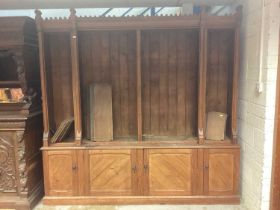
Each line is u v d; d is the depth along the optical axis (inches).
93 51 128.0
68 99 130.7
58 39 126.8
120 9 156.3
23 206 117.6
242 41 119.6
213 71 127.5
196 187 121.9
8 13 155.3
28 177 119.2
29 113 117.6
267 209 104.0
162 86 129.5
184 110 130.8
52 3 125.3
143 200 122.6
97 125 123.6
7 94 121.9
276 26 95.0
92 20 113.8
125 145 121.1
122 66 128.6
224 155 120.0
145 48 126.9
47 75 123.0
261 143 103.0
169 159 120.9
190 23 113.8
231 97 122.3
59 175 122.3
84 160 121.3
